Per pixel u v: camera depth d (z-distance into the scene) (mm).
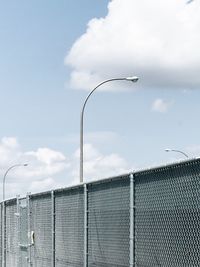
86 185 9984
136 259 7781
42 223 13484
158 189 7164
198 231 6172
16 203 17000
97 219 9422
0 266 19875
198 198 6176
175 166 6715
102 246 9156
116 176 8461
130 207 7973
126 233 8227
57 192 12117
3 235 19016
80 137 21016
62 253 11656
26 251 15273
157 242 7164
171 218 6809
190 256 6352
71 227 11039
